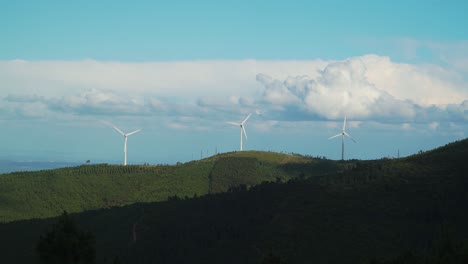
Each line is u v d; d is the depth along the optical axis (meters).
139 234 111.12
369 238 95.38
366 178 120.12
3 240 110.62
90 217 130.88
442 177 112.81
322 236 98.06
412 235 94.81
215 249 100.94
